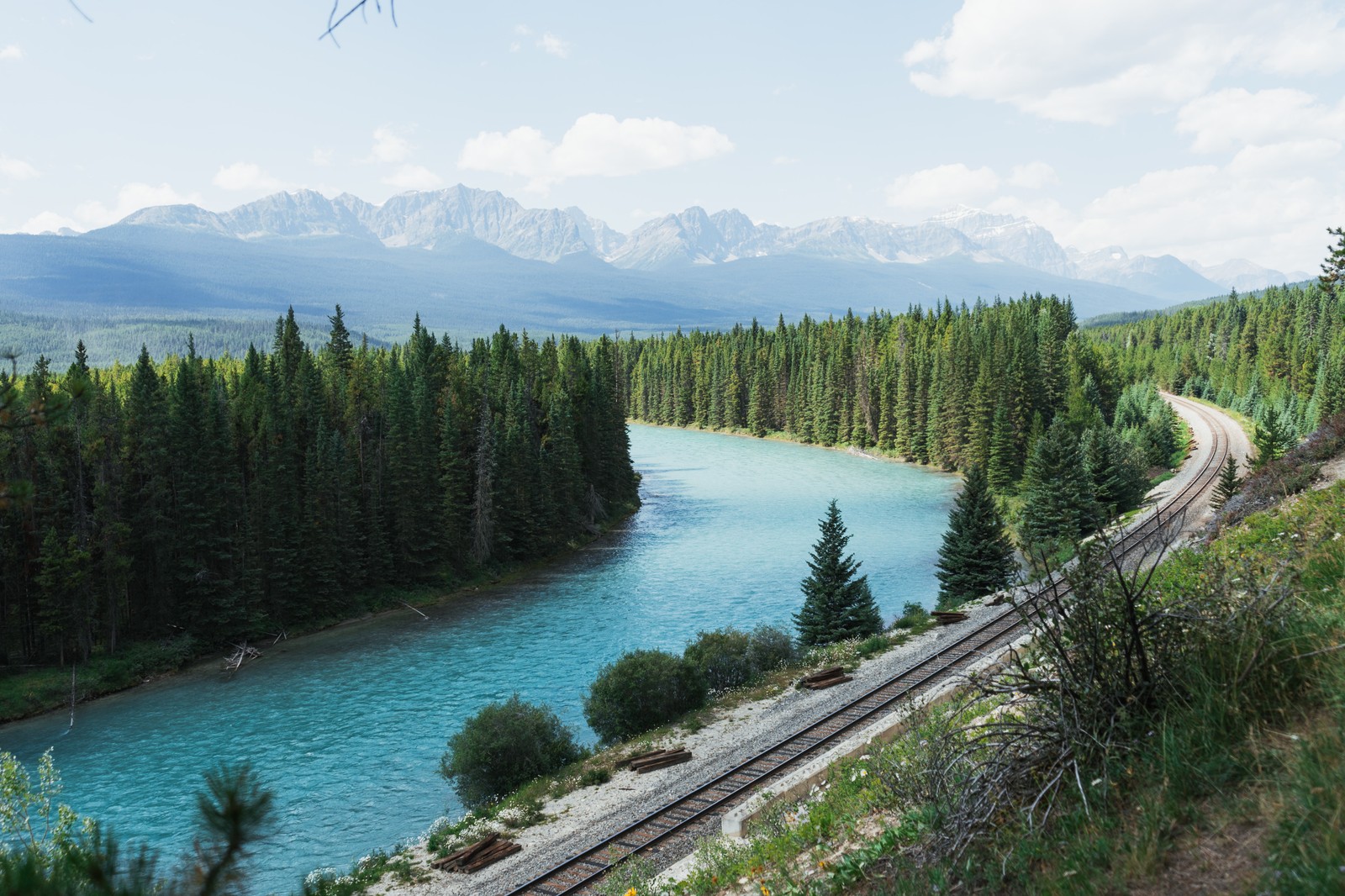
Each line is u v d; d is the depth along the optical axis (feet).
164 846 102.78
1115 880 20.66
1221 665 25.96
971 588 168.76
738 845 55.16
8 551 182.09
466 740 104.53
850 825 41.01
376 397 303.89
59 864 13.93
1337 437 91.15
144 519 203.41
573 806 88.12
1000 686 29.14
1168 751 24.12
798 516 335.67
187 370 213.46
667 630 192.75
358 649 195.42
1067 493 165.07
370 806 110.22
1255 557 41.50
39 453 188.85
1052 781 25.40
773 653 133.69
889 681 107.24
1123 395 483.10
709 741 100.73
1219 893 18.70
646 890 50.14
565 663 172.45
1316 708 23.84
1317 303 655.35
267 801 15.75
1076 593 27.45
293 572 220.23
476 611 224.53
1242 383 581.12
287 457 236.63
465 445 300.20
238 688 171.53
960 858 25.41
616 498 365.20
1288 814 19.56
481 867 76.38
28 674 176.24
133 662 185.16
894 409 559.38
